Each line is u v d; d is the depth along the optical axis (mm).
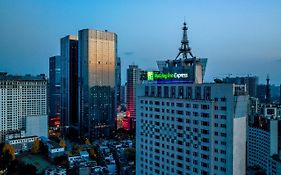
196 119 143875
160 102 162125
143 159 173750
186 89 151000
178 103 152125
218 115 135625
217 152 136375
